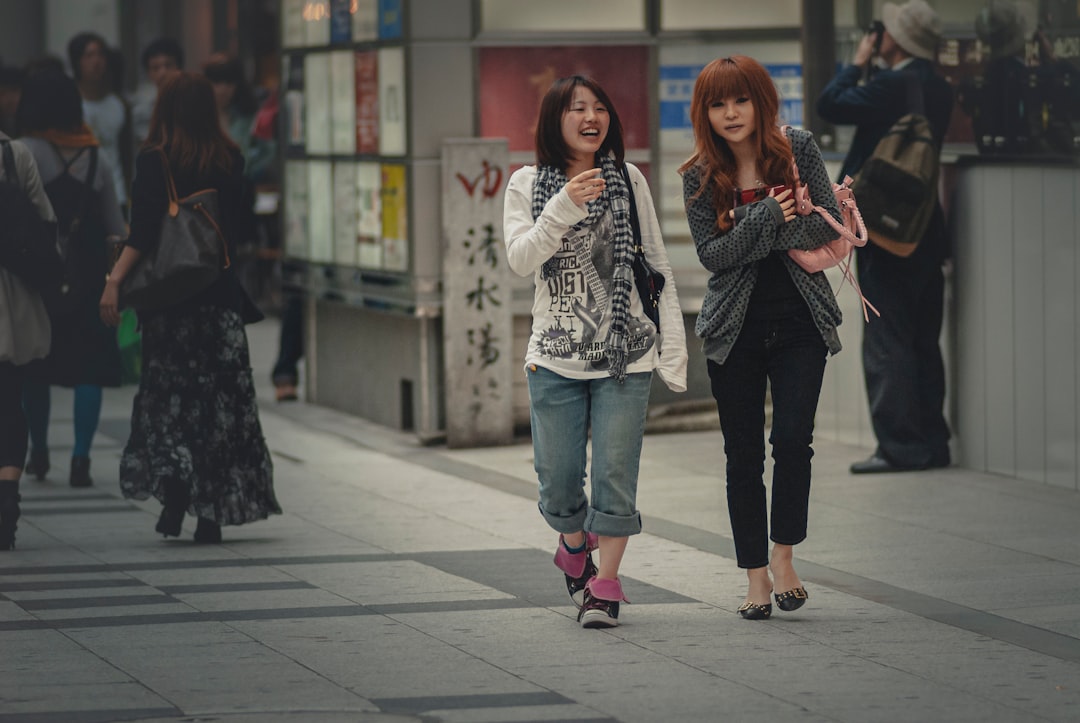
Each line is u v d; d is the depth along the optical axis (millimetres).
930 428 16469
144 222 13328
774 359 10852
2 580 12297
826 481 15969
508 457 17812
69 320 16406
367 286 19344
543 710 8836
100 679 9477
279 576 12375
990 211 15984
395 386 19422
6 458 13633
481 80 18250
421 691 9219
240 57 35906
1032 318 15578
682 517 14555
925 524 14039
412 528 14297
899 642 10289
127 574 12508
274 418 20625
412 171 18125
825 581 12086
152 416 13578
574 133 10609
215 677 9516
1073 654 10008
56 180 16094
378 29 18844
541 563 12781
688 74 18781
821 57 18469
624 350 10516
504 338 18219
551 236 10383
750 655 9977
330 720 8672
